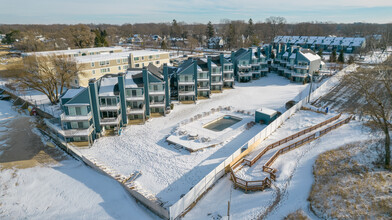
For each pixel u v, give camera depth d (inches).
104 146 1726.1
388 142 1301.7
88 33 5585.6
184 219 1075.3
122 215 1127.6
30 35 5497.1
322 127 1867.6
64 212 1167.0
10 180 1400.1
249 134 1851.6
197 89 2669.8
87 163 1541.6
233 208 1128.2
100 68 3088.1
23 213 1171.9
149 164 1502.2
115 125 1967.3
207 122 2087.8
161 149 1668.3
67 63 2541.8
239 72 3363.7
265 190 1232.2
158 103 2202.3
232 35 6569.9
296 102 2357.3
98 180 1384.1
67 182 1378.0
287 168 1389.0
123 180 1342.3
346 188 1183.6
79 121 1718.8
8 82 3282.5
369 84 1616.6
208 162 1505.9
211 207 1139.9
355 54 4530.0
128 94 2027.6
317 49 5959.6
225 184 1293.1
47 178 1417.3
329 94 2674.7
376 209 1044.5
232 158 1417.3
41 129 2025.1
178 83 2507.4
